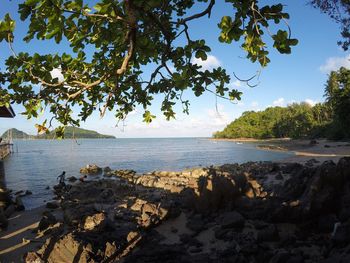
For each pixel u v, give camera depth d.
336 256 9.12
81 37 3.53
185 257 10.72
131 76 5.17
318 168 14.84
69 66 4.19
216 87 4.71
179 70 4.75
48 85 3.95
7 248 12.73
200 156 66.25
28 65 3.87
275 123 130.25
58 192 25.83
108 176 37.03
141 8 3.34
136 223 14.47
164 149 100.56
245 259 10.49
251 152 71.75
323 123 99.75
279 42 3.43
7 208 18.67
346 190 13.46
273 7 3.46
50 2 3.09
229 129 174.75
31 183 32.53
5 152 67.12
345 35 15.78
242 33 3.50
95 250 10.97
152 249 11.27
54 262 10.62
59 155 75.69
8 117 20.53
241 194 15.74
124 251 11.48
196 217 14.73
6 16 3.25
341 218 12.43
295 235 12.45
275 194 15.64
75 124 4.85
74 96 4.03
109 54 4.66
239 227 13.23
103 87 5.17
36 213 18.78
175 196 19.59
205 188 15.30
